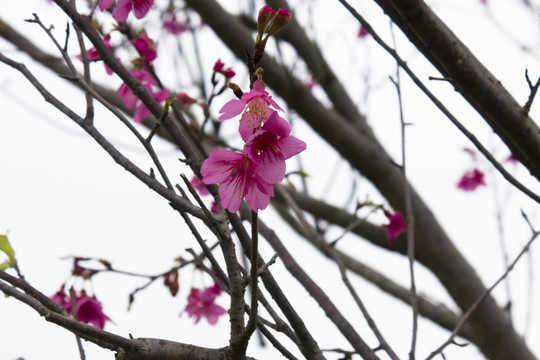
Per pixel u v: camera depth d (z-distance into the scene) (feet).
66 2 2.28
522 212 2.65
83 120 2.24
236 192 2.04
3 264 2.33
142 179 2.21
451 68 2.44
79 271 2.82
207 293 3.10
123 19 2.39
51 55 4.03
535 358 4.02
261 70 2.04
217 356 2.11
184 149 2.31
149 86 2.76
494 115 2.48
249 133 2.03
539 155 2.51
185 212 2.23
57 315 1.98
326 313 2.60
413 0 2.36
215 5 3.76
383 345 2.51
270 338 2.23
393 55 2.46
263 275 2.29
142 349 2.05
